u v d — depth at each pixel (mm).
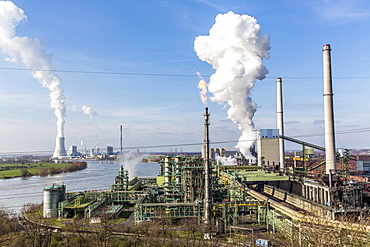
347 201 83125
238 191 112438
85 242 70938
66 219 103750
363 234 46062
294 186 122375
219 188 110375
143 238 75750
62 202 106125
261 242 68438
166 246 68562
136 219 94500
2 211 105938
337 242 41938
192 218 93562
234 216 90000
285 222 71250
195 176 106000
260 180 124562
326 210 74812
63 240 76375
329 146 119500
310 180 104750
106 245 69312
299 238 53594
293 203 97062
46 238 73125
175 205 94312
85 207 108125
